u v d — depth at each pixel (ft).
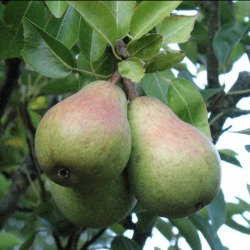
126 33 2.09
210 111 3.01
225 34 3.06
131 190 2.13
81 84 2.31
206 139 2.10
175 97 2.32
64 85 3.26
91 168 1.96
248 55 3.20
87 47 2.25
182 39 2.19
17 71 2.97
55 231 2.88
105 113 1.99
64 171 1.98
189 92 2.31
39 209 2.91
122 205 2.13
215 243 2.54
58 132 1.96
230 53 3.04
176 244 3.13
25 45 2.21
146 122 2.10
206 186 2.04
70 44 2.32
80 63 2.31
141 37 2.08
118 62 2.14
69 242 2.89
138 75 2.07
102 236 3.40
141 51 2.10
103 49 2.23
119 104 2.06
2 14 2.37
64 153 1.95
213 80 3.15
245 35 3.18
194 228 2.68
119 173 2.02
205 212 3.02
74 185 2.02
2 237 2.82
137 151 2.07
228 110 2.88
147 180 2.04
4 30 2.32
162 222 3.26
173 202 2.04
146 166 2.05
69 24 2.32
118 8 2.10
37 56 2.21
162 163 2.03
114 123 1.98
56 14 2.13
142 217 2.67
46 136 1.97
